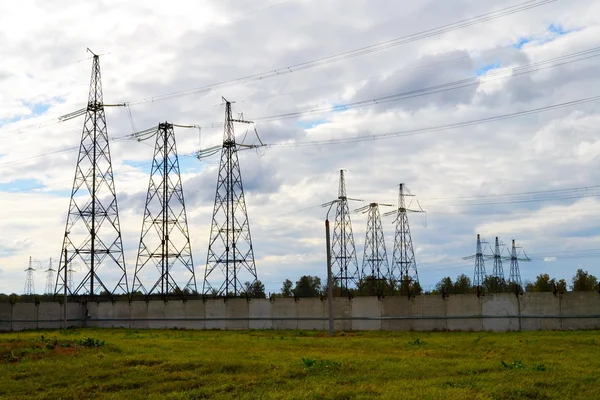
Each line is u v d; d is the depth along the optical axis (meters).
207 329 71.38
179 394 24.22
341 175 106.75
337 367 28.23
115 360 31.19
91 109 87.12
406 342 42.25
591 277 93.81
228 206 86.75
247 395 23.47
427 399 21.41
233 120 89.56
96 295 83.94
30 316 76.06
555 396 22.22
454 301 58.00
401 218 114.06
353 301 63.41
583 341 39.81
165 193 87.44
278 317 68.00
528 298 54.59
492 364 29.02
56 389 26.00
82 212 84.81
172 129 89.81
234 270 85.25
